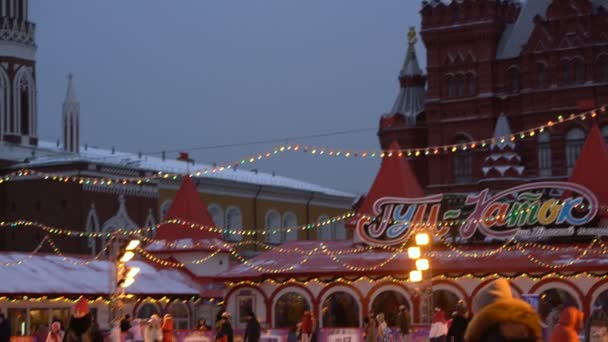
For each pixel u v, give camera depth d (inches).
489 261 2349.9
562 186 2415.1
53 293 2249.0
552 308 2228.1
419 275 1921.8
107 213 4165.8
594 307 2246.6
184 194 2940.5
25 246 4185.5
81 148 4810.5
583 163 2657.5
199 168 4744.1
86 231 4087.1
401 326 2006.6
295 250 2608.3
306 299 2468.0
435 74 4045.3
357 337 2001.7
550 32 3870.6
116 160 4522.6
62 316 2352.4
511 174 3799.2
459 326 1286.9
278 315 2490.2
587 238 2361.0
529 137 3855.8
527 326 381.1
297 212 5191.9
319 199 5334.6
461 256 2391.7
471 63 3993.6
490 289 426.6
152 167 4539.9
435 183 4020.7
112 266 1812.3
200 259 2842.0
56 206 4138.8
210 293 2696.9
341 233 5497.1
